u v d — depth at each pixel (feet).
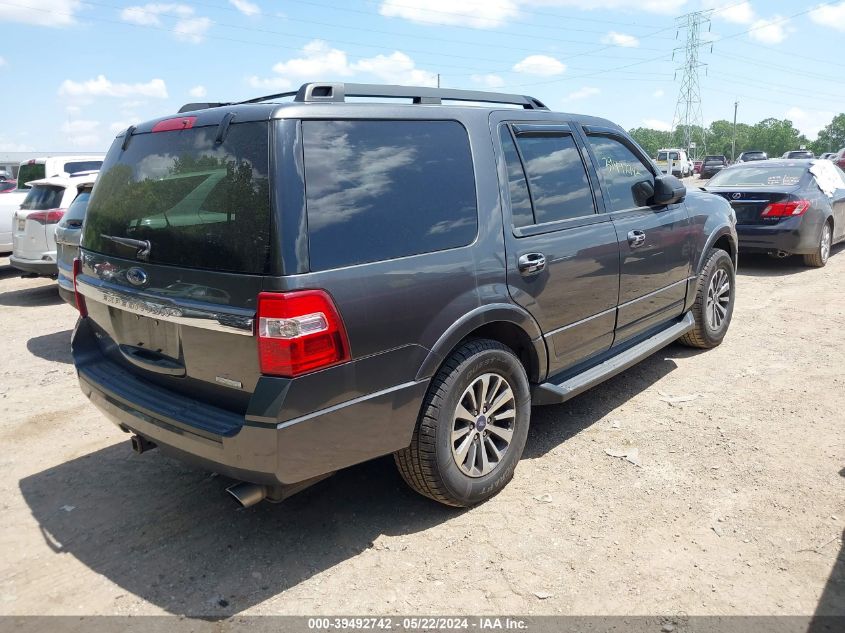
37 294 32.07
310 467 8.57
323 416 8.51
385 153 9.48
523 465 12.33
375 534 10.32
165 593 9.10
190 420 8.93
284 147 8.33
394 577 9.28
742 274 29.58
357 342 8.69
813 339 19.13
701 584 8.88
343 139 9.01
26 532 10.69
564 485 11.55
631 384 16.25
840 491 10.97
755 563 9.27
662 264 15.14
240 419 8.70
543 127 12.45
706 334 17.95
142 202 9.78
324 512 11.01
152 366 9.81
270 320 8.03
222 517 10.98
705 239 17.02
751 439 12.98
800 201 28.19
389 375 9.15
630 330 14.48
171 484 12.17
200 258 8.77
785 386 15.65
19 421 15.33
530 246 11.27
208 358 8.86
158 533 10.57
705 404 14.79
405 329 9.25
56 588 9.25
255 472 8.41
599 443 13.10
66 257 19.99
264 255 8.14
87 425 15.06
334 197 8.69
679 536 9.95
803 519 10.24
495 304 10.52
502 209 10.97
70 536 10.55
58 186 28.60
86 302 11.44
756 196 28.89
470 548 9.86
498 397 11.03
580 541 9.93
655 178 15.40
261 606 8.77
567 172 12.73
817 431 13.20
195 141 9.21
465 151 10.67
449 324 9.80
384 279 8.97
